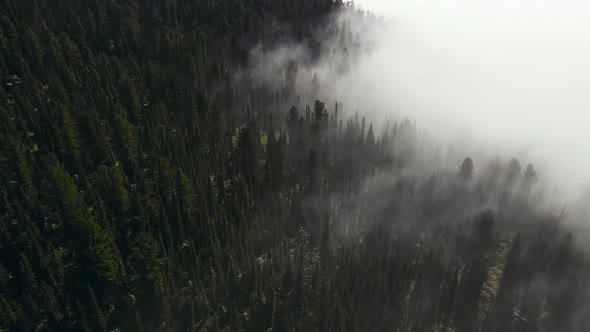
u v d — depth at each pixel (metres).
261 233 98.31
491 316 95.12
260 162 111.50
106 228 74.38
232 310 76.50
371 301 90.38
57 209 73.31
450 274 101.31
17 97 95.62
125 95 107.12
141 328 68.00
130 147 93.94
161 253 78.44
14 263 68.94
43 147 88.62
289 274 81.62
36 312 64.69
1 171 76.12
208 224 85.94
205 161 102.44
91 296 65.19
